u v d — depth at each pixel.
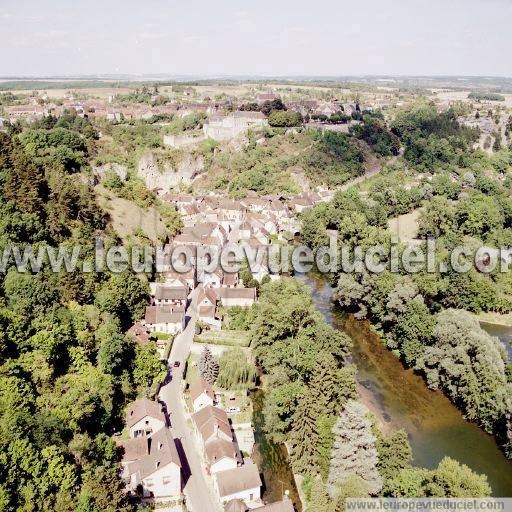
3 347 85.50
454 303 140.50
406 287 122.00
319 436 84.19
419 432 97.38
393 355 123.88
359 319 140.38
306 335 107.00
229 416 98.69
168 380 107.50
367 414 88.94
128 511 70.88
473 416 99.38
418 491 71.75
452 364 102.62
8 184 123.44
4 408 75.81
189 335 126.00
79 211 138.00
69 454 75.00
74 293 109.75
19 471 68.44
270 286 132.25
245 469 79.75
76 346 97.25
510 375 100.56
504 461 90.44
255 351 111.94
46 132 189.00
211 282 147.75
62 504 68.25
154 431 90.06
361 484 72.31
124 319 121.81
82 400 83.56
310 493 79.06
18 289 98.44
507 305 143.75
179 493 78.56
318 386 88.25
